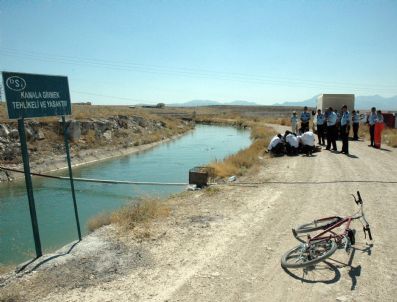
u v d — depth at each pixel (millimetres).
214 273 6137
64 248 7453
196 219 9094
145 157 27766
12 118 6445
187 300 5324
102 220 9391
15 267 6777
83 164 24719
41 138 25297
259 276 5961
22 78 6609
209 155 28109
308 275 5895
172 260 6703
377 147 20812
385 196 10328
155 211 9547
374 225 8031
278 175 14180
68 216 12742
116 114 41188
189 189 13164
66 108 7691
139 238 7805
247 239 7613
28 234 11070
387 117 29859
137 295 5504
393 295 5199
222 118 82938
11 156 21750
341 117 18766
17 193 16422
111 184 17766
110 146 30266
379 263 6195
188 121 71625
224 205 10359
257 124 56906
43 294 5594
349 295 5234
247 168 16594
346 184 11945
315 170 14688
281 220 8734
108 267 6445
